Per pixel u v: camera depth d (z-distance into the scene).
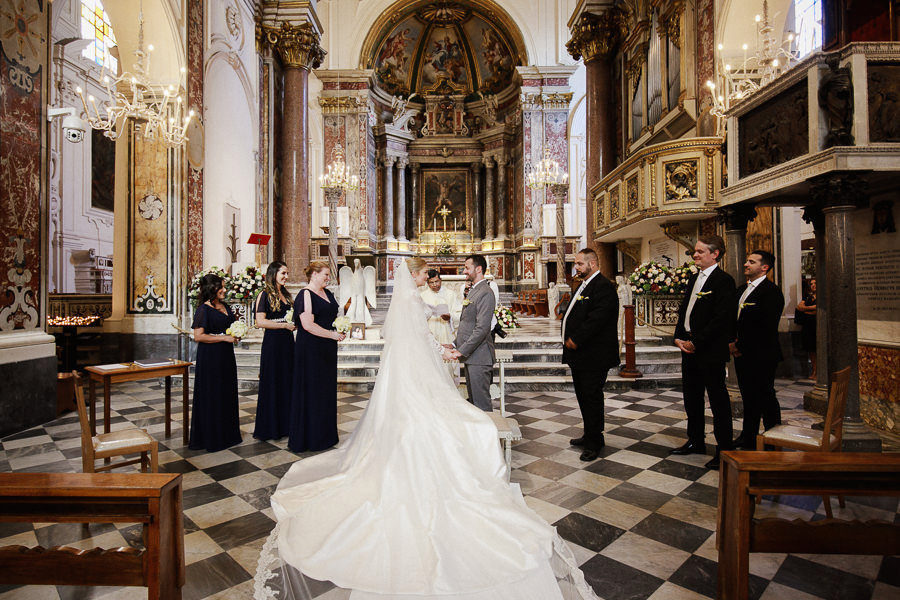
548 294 14.11
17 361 4.78
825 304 4.83
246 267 8.25
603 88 11.45
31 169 5.09
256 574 2.26
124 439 3.08
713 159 6.61
